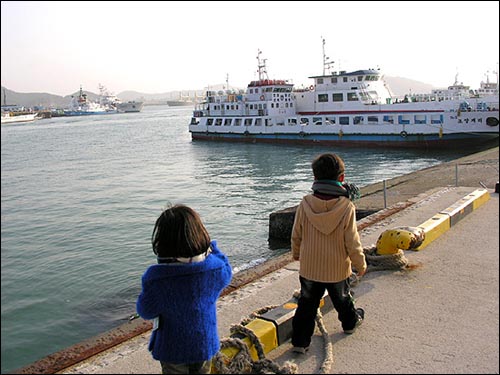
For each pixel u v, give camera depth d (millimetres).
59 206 22703
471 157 21531
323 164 3916
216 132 51906
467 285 5309
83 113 190375
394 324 4492
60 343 7887
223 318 4820
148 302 2865
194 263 2881
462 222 8016
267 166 33656
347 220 3814
